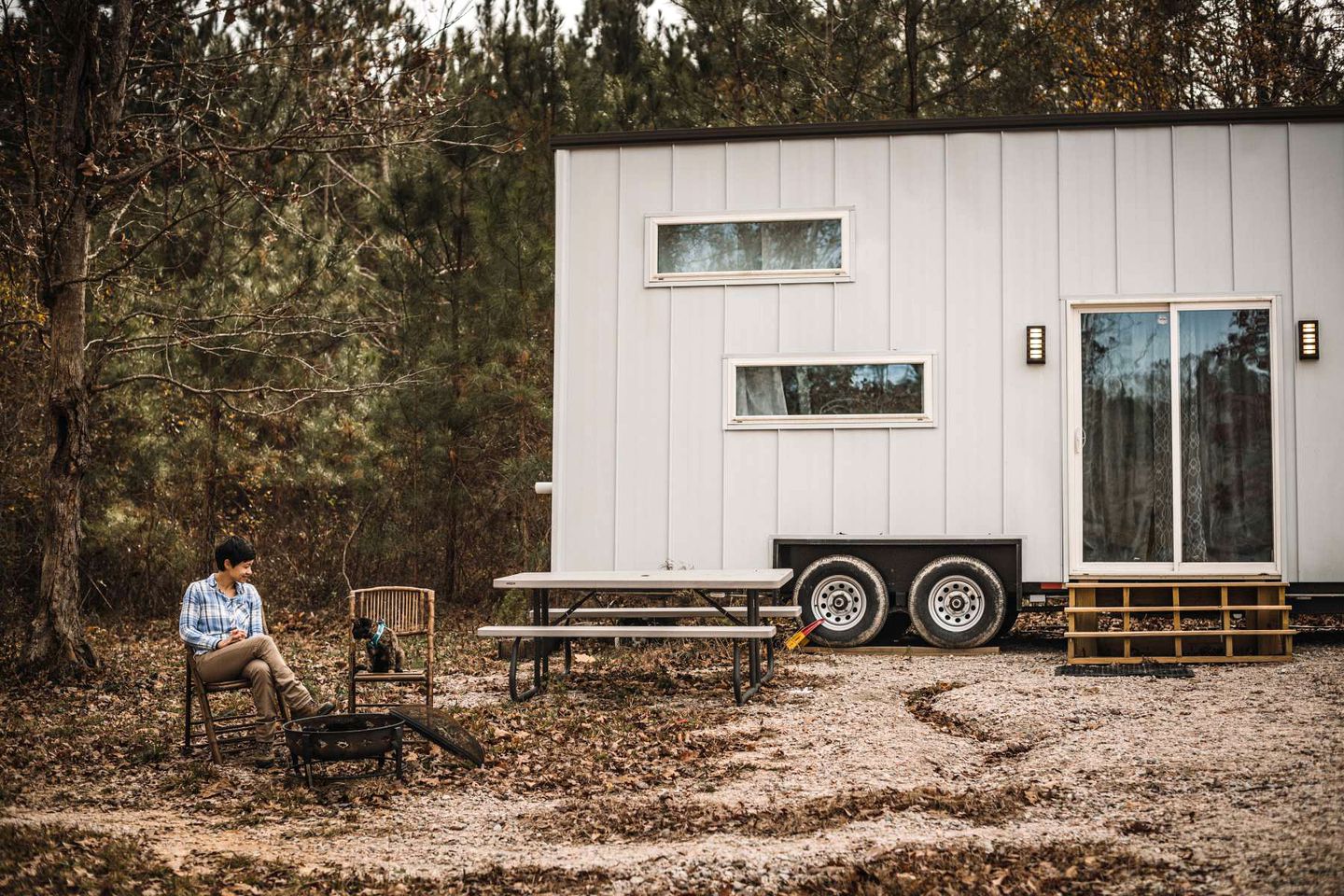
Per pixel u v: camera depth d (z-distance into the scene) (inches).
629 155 395.5
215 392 457.7
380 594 270.7
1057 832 175.5
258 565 568.1
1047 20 663.8
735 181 390.0
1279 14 652.1
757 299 386.0
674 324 390.0
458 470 536.7
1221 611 335.3
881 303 379.2
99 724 280.1
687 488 385.7
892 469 374.6
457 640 428.8
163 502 544.7
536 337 516.7
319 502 592.4
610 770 227.9
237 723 277.3
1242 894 142.5
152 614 534.3
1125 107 677.9
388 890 163.2
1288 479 354.9
